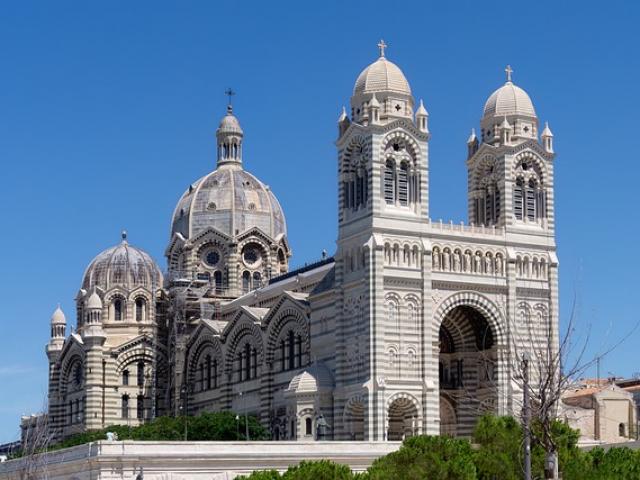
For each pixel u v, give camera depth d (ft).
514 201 613.11
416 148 587.27
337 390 574.56
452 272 585.22
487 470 378.53
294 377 593.01
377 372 555.69
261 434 623.36
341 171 594.24
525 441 302.86
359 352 567.18
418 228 579.07
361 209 580.71
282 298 637.71
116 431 631.97
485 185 627.87
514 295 598.34
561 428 382.01
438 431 565.12
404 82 594.65
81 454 440.86
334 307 591.37
